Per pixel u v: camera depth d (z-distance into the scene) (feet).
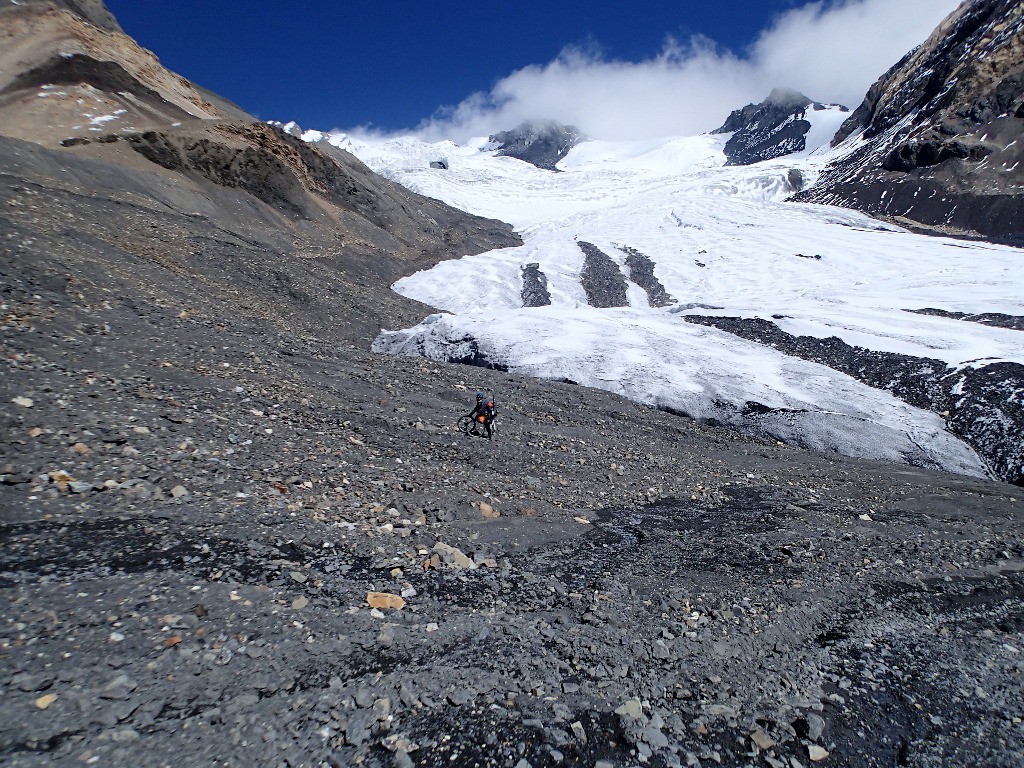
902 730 20.59
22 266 53.21
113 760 13.64
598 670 21.67
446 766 16.05
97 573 20.30
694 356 98.84
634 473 52.21
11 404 29.89
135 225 96.99
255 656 18.51
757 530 40.01
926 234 364.17
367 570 25.57
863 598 30.94
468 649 21.63
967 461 71.77
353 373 64.44
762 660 24.07
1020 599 32.73
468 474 42.68
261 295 100.99
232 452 33.91
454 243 290.56
